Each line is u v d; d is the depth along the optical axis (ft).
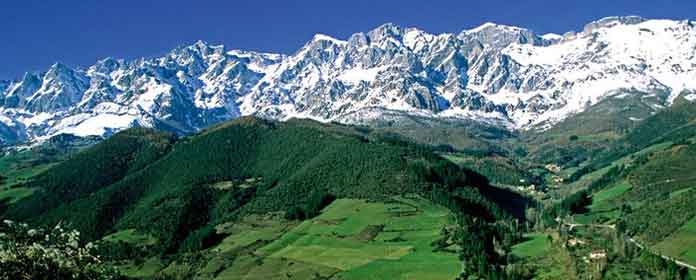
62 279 256.93
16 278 245.86
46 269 251.60
